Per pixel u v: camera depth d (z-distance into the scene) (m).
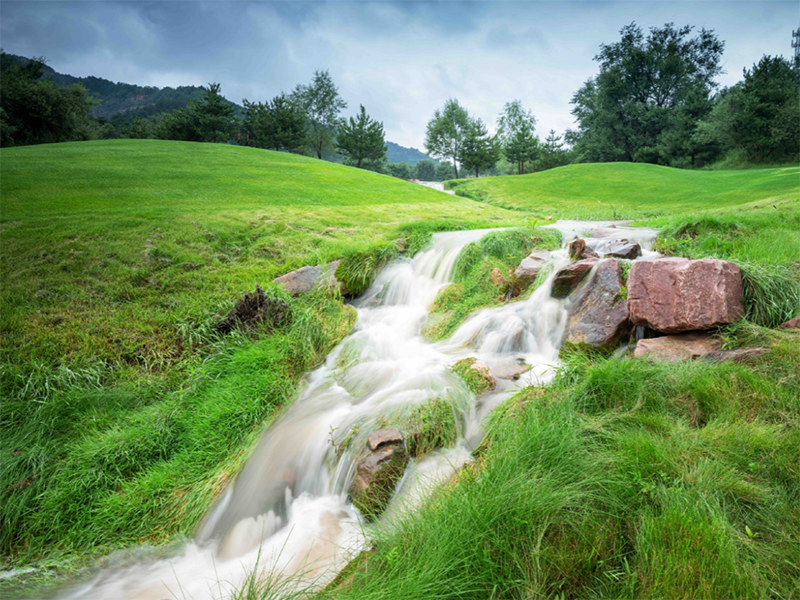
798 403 3.35
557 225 12.05
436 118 58.41
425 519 2.87
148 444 4.38
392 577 2.53
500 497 2.78
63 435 4.57
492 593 2.34
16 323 5.99
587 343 5.32
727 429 3.22
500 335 6.05
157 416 4.74
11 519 3.64
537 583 2.37
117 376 5.51
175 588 3.12
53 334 5.84
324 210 13.62
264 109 53.66
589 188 26.84
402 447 3.86
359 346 6.39
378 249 8.95
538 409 3.89
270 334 6.39
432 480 3.55
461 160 56.09
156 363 5.79
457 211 16.09
